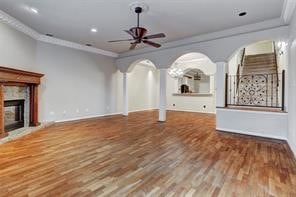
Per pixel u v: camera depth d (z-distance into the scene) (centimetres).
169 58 625
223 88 512
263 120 445
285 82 438
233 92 646
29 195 192
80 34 553
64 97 633
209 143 395
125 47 704
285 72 440
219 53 511
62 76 625
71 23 465
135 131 502
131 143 388
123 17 426
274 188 213
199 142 402
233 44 486
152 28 492
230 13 398
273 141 413
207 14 404
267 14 401
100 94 761
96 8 382
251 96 616
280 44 562
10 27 436
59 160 290
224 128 507
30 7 380
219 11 389
